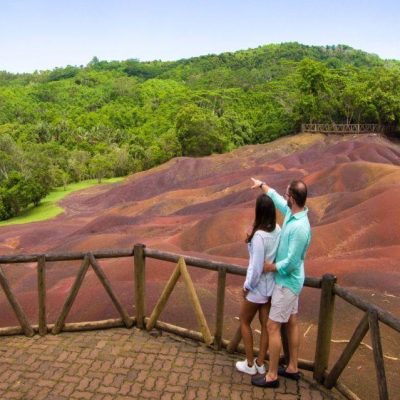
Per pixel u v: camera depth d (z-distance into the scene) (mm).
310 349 6414
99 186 56000
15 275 15391
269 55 159875
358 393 5258
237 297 9117
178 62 180375
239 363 5258
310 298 8266
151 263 12344
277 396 4852
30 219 42094
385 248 13773
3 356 5672
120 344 5914
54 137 85125
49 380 5172
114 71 164750
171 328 6141
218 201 29328
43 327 6180
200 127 61062
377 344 4301
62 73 172875
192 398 4832
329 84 62844
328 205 21641
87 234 24797
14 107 106062
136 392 4945
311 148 50750
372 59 158250
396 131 61688
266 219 4711
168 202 33031
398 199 17016
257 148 55406
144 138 80750
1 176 51000
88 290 10234
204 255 12922
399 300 8773
